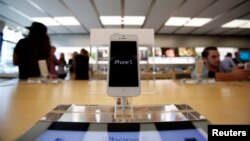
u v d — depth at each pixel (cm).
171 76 361
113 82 47
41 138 35
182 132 37
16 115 49
